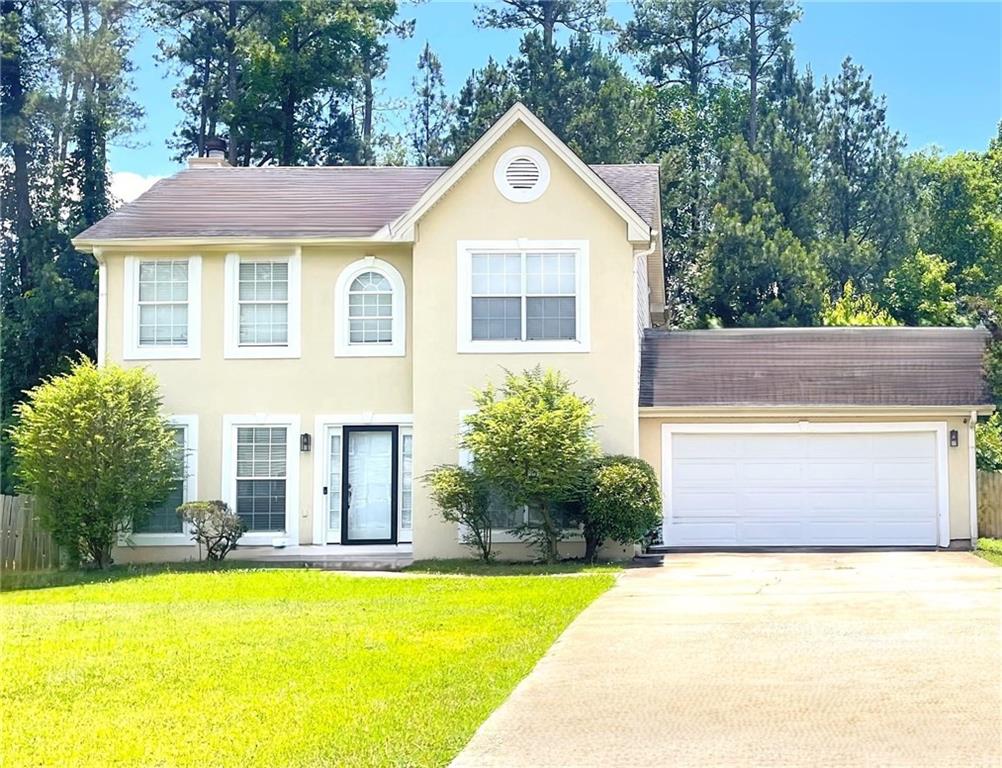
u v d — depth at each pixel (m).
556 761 8.73
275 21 47.31
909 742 8.98
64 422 22.39
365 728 9.51
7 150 42.84
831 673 11.11
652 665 11.66
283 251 24.41
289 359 24.28
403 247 24.27
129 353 24.38
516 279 23.14
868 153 47.94
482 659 11.95
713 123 53.28
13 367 37.22
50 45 43.84
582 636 13.25
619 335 22.94
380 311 24.36
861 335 26.67
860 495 24.80
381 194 26.28
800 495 24.83
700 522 24.84
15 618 15.15
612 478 21.41
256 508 24.25
